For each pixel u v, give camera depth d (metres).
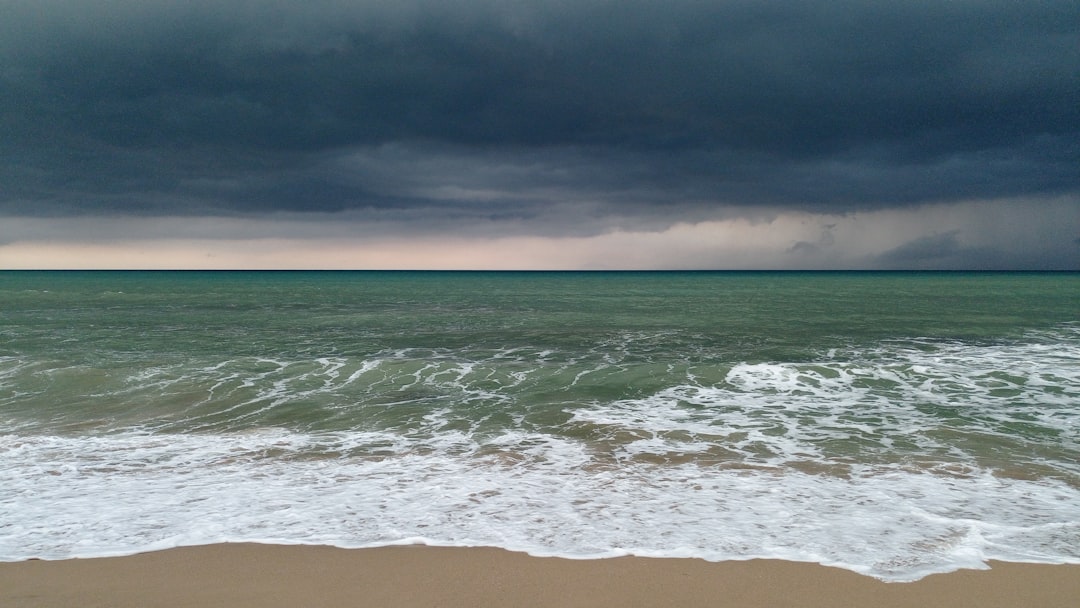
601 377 15.38
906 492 7.81
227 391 13.99
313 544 6.27
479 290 63.97
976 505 7.34
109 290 59.62
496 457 9.47
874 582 5.44
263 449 9.91
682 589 5.34
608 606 5.07
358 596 5.25
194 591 5.31
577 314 32.81
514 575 5.61
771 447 9.90
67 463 9.13
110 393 13.77
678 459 9.30
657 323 27.72
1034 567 5.71
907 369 15.63
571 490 7.93
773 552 6.05
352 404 12.96
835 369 15.62
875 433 10.66
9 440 10.40
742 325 26.55
